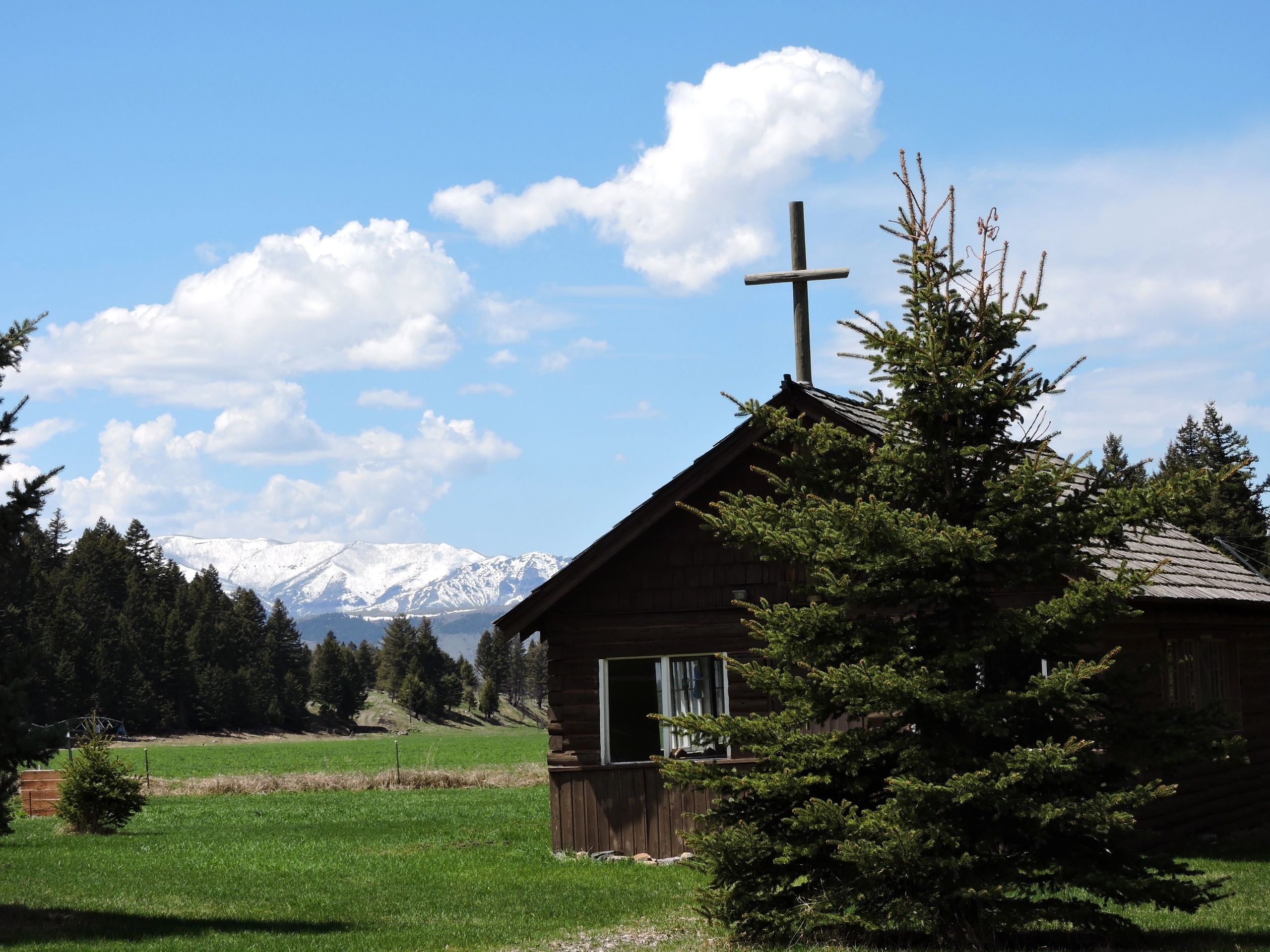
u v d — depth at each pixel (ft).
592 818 62.18
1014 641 35.29
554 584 62.28
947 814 34.40
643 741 62.18
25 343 43.16
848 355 37.58
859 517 34.78
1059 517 35.70
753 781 36.32
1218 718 34.86
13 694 40.86
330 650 613.93
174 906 49.80
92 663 443.32
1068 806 32.24
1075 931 37.68
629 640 62.28
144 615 503.61
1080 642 35.94
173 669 492.13
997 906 34.63
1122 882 33.14
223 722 505.66
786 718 37.60
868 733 36.63
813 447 38.91
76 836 83.92
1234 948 35.09
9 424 42.80
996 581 36.60
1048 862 34.42
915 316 36.94
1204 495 34.24
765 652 37.88
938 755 34.76
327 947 39.73
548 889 52.75
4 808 42.55
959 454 36.01
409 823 91.45
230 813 106.11
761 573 60.85
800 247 58.65
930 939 35.86
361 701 617.21
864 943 36.19
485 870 59.93
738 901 36.88
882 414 37.78
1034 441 36.94
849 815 34.91
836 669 34.53
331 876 59.77
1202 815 62.44
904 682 33.76
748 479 60.85
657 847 61.21
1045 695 33.47
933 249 36.09
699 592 61.72
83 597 505.25
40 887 55.83
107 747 89.04
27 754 40.73
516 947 39.63
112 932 43.42
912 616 37.29
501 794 121.70
